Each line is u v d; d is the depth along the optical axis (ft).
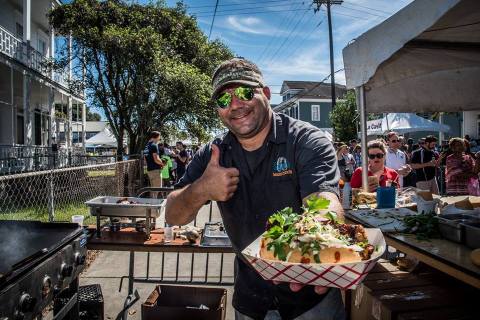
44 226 7.16
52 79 50.78
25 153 41.16
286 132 5.08
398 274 8.43
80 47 45.83
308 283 3.60
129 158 43.52
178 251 9.18
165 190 11.70
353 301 8.20
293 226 3.85
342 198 10.57
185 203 4.86
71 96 59.82
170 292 9.78
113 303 11.29
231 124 4.91
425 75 15.40
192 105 46.42
